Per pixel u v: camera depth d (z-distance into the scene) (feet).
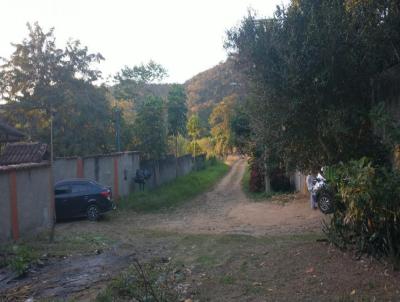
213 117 224.33
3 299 25.30
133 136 99.55
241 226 51.08
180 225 54.34
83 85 101.86
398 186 22.70
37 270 31.78
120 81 141.59
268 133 31.71
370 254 25.52
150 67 163.73
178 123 109.50
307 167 31.96
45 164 51.57
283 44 28.66
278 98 29.58
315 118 29.48
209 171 143.64
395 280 21.94
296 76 27.84
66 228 52.01
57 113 96.78
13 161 63.87
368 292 20.93
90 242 41.98
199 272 27.94
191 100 311.68
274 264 27.73
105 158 73.87
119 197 74.74
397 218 23.35
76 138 96.27
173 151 123.03
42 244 40.96
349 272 23.90
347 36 27.66
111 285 24.90
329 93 28.73
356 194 23.29
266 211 61.41
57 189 57.88
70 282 27.96
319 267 25.45
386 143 28.50
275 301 21.11
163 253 35.88
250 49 30.14
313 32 27.45
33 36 102.32
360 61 28.60
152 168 92.12
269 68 29.40
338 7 28.37
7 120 98.32
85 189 58.59
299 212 57.41
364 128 29.53
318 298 20.89
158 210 68.54
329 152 29.96
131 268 29.58
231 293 22.93
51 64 100.53
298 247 31.30
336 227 28.43
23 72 100.27
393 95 30.35
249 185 92.48
